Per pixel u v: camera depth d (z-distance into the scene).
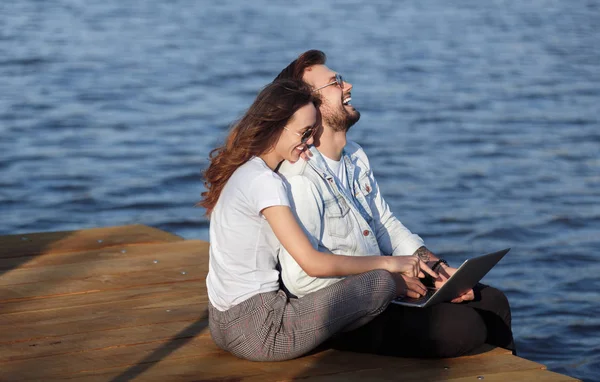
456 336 4.61
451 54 32.12
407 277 4.73
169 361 4.71
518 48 34.19
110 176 15.86
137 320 5.44
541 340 8.07
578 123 20.95
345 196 4.80
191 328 5.29
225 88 24.72
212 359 4.74
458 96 24.30
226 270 4.61
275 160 4.69
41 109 21.06
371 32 37.62
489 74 28.02
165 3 45.66
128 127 19.72
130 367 4.62
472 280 4.77
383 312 4.70
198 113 21.41
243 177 4.53
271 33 36.25
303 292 4.73
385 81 26.42
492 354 4.78
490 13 47.03
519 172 16.47
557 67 29.69
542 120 21.31
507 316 5.05
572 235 12.51
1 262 6.74
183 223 13.36
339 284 4.52
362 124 20.67
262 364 4.64
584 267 10.88
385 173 16.42
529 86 25.98
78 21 37.22
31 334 5.16
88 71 26.23
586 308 9.12
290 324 4.53
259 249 4.58
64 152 17.41
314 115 4.60
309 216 4.66
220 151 4.72
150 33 34.91
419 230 12.94
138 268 6.64
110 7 42.75
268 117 4.53
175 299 5.89
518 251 11.71
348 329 4.64
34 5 41.81
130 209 14.09
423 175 16.27
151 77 25.78
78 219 13.58
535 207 14.09
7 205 14.13
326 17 42.59
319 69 4.98
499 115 21.86
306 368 4.57
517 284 10.09
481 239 12.42
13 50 29.09
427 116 21.64
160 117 20.84
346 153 5.22
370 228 4.91
